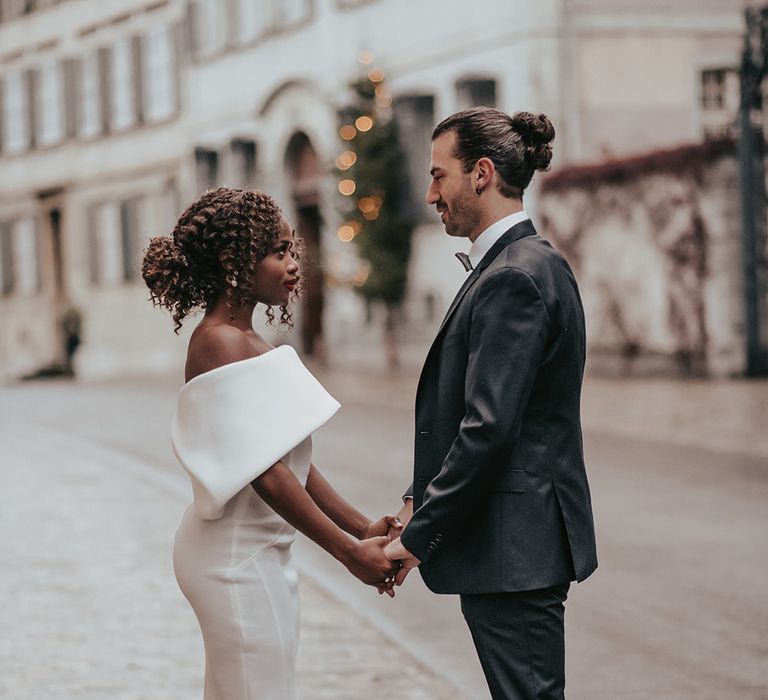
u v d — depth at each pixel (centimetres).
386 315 2431
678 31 2192
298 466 337
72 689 529
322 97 2664
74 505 1027
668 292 1892
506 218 344
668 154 1862
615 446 1252
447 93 2353
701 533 848
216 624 330
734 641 609
